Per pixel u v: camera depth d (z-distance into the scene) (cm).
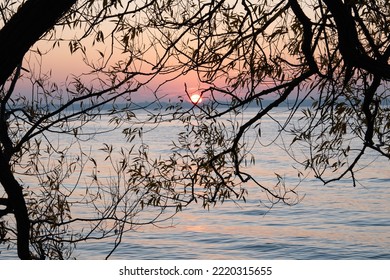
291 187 5909
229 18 628
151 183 834
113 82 630
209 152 774
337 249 3647
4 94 681
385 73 545
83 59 630
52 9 429
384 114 739
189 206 4812
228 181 771
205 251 3597
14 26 428
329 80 617
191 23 615
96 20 602
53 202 852
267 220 4475
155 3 639
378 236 3947
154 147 9612
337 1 543
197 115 730
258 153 9269
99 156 7862
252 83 631
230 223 4334
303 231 4125
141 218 4094
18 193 505
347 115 724
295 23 641
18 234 514
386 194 5650
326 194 5588
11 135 763
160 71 595
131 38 619
